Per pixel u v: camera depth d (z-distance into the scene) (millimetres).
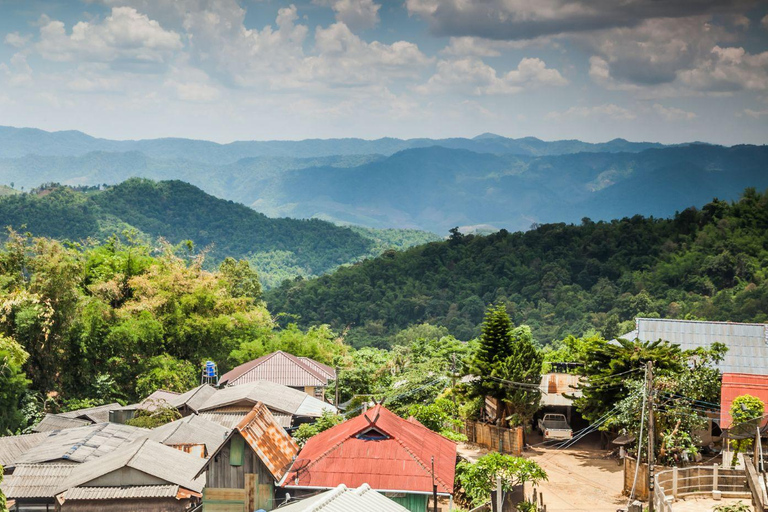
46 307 68438
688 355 46219
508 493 34281
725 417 40969
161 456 39688
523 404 50375
